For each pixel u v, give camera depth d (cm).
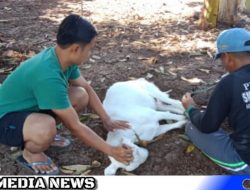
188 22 586
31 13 630
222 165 295
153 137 331
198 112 306
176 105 361
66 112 273
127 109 336
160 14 620
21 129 286
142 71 443
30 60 284
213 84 416
